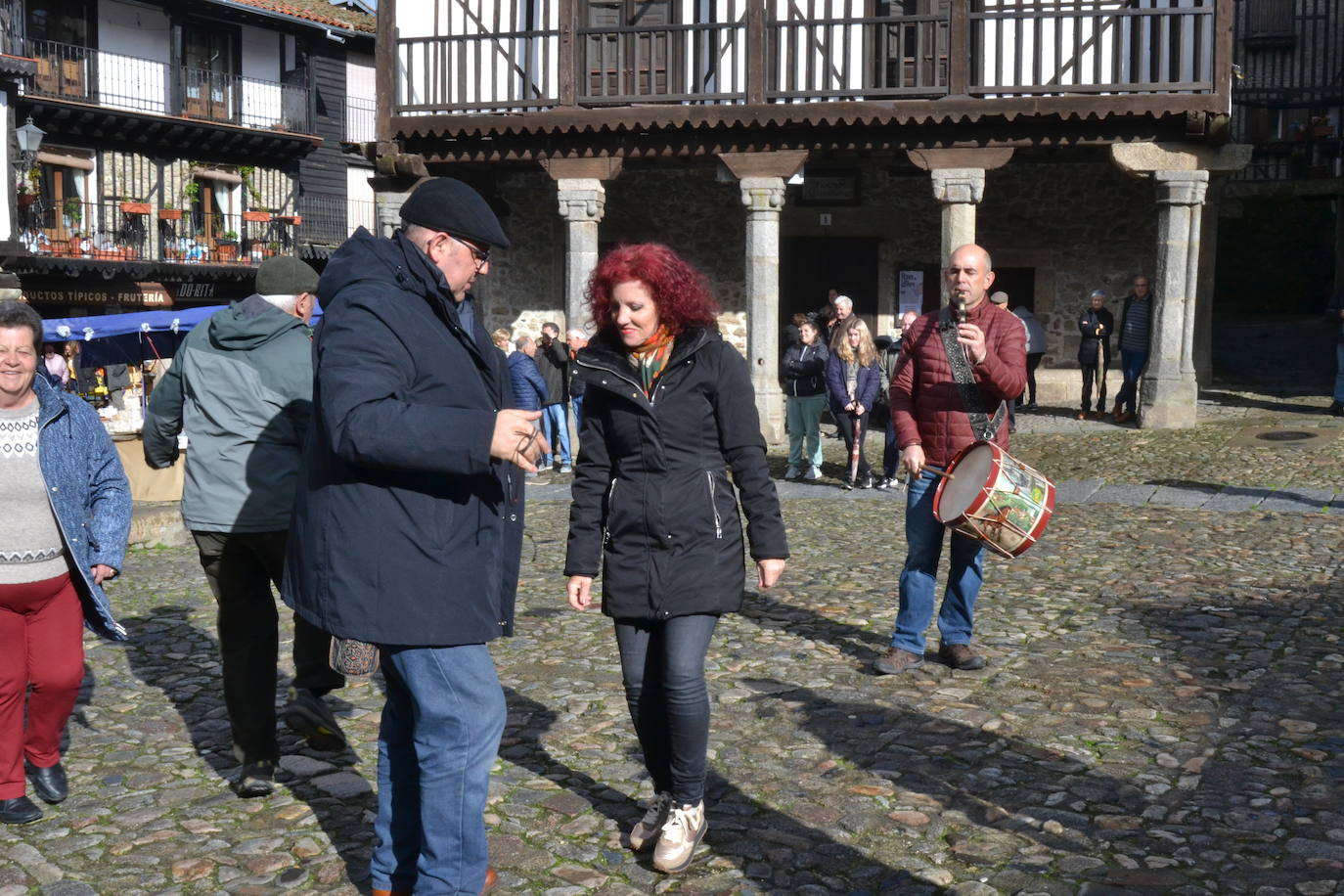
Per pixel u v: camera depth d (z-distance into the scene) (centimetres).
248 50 2898
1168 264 1343
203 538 388
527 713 479
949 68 1324
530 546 887
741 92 1382
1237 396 1631
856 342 1128
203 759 438
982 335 473
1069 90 1293
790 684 511
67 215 2523
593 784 402
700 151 1387
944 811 371
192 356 393
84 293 2544
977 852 342
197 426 389
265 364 389
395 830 309
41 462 380
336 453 261
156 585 773
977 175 1334
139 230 2675
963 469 473
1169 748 421
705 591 331
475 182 1650
